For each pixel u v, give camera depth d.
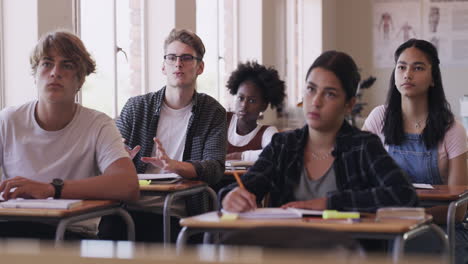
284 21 8.61
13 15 3.70
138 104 3.39
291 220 1.79
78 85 2.55
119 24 4.92
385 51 10.80
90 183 2.39
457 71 10.49
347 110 2.12
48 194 2.32
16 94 3.70
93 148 2.59
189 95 3.36
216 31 6.89
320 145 2.15
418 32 10.67
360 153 2.09
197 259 0.85
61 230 2.06
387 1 10.77
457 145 3.14
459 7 10.48
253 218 1.84
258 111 4.21
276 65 8.23
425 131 3.17
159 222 3.25
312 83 2.08
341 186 2.10
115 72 4.85
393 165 2.06
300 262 0.80
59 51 2.48
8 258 0.92
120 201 2.44
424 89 3.17
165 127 3.36
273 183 2.20
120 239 3.10
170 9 5.33
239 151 4.18
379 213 1.84
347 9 10.91
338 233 1.29
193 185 2.90
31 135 2.56
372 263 0.81
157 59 5.32
